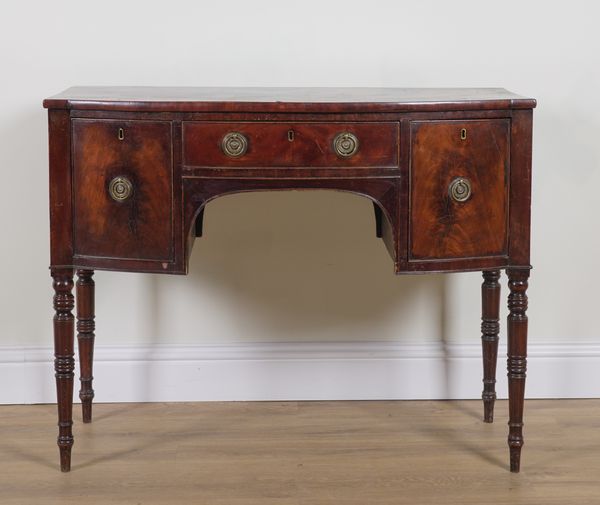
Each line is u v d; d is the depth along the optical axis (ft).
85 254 9.04
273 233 11.02
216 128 8.79
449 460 9.60
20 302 11.00
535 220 11.10
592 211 11.10
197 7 10.70
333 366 11.16
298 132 8.79
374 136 8.81
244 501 8.75
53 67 10.71
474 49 10.84
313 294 11.13
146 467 9.43
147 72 10.76
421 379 11.23
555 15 10.83
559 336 11.26
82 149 8.90
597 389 11.26
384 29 10.79
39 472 9.32
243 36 10.75
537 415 10.76
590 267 11.19
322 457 9.65
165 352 11.09
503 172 8.97
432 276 11.14
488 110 8.86
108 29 10.69
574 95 10.93
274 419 10.61
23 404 11.09
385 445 9.93
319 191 10.97
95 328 10.96
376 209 10.73
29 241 10.92
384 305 11.16
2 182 10.82
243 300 11.10
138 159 8.86
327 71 10.82
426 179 8.89
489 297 10.37
